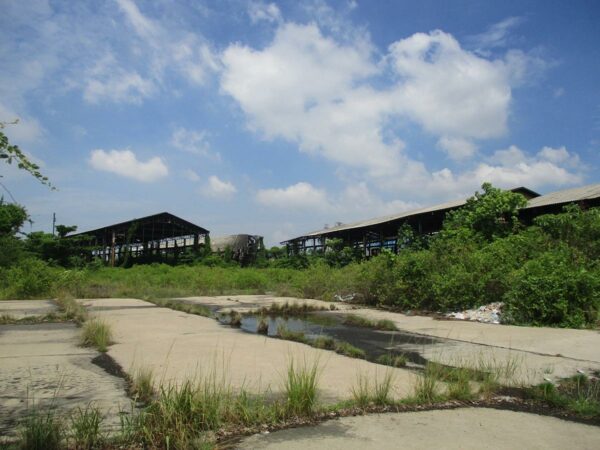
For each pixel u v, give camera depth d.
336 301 17.42
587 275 9.99
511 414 4.15
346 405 4.29
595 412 4.15
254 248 50.62
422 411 4.21
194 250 46.88
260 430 3.72
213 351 6.96
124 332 9.03
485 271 12.70
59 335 8.84
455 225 18.83
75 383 5.16
